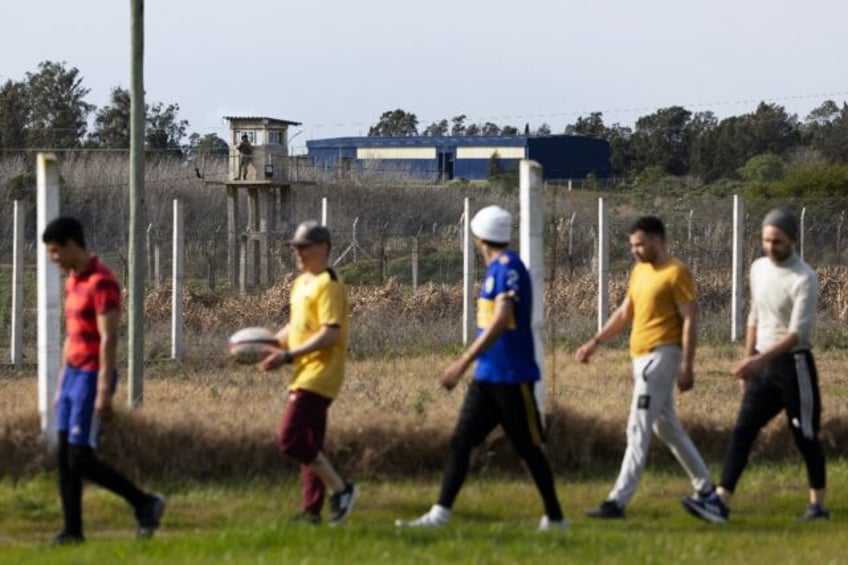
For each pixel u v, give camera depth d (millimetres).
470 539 24031
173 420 30516
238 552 22719
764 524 27469
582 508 28641
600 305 56531
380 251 91125
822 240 94438
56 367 30375
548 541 24031
